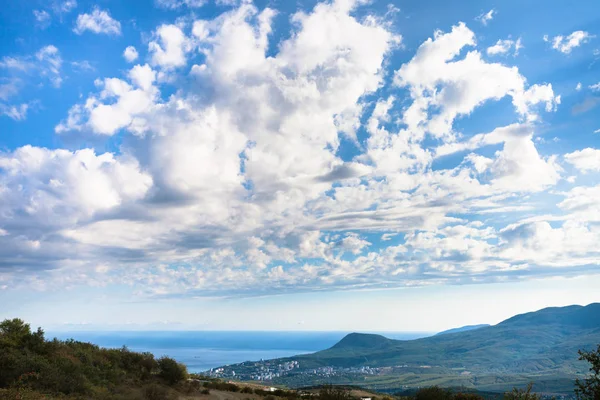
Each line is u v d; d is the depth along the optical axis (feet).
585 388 69.51
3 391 77.36
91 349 131.75
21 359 92.94
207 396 135.23
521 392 87.56
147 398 107.96
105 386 102.58
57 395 85.71
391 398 189.88
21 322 112.98
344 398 164.86
